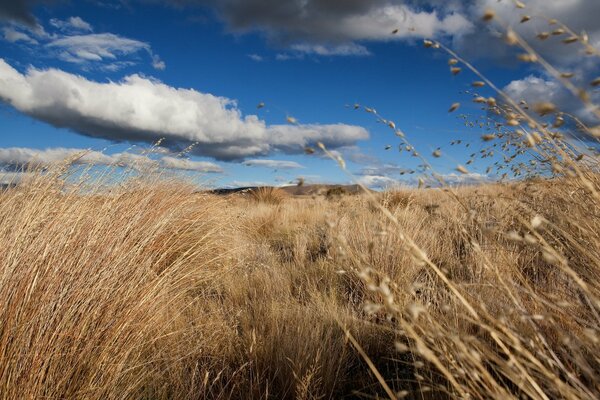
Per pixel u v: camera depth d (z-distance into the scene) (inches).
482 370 48.0
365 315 118.6
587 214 89.7
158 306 112.3
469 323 84.0
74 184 116.4
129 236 119.6
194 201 215.8
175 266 138.6
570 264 87.7
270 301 135.9
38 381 71.1
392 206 197.0
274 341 105.9
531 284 93.1
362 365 101.6
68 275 84.9
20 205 96.8
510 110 69.0
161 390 88.9
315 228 257.3
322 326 109.3
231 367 102.3
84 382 77.4
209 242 193.8
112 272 95.7
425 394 76.0
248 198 526.0
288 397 90.9
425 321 70.9
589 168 92.1
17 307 72.8
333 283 152.5
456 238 156.4
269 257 208.8
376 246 139.1
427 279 126.9
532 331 64.7
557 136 61.8
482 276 97.3
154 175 199.0
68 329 78.2
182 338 107.2
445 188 57.0
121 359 86.4
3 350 67.7
